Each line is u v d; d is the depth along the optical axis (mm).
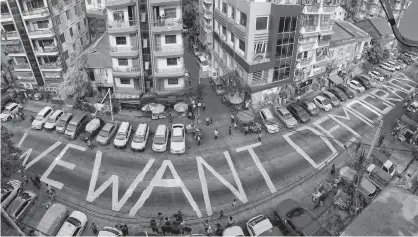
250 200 34125
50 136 43062
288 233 30344
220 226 30797
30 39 46094
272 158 39750
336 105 50656
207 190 35062
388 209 9820
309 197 34625
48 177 36281
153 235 30297
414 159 40781
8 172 30188
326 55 52719
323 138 43469
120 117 47156
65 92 50938
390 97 54750
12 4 43344
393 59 68812
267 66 45094
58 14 47969
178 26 43500
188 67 61094
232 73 49406
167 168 37812
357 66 62250
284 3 45250
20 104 49062
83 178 36312
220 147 41344
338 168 38344
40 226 29359
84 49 57594
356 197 32375
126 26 43188
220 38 52406
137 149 39938
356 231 9359
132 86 48375
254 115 46938
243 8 42219
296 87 51875
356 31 60750
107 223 31438
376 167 36844
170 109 49031
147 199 33875
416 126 44344
